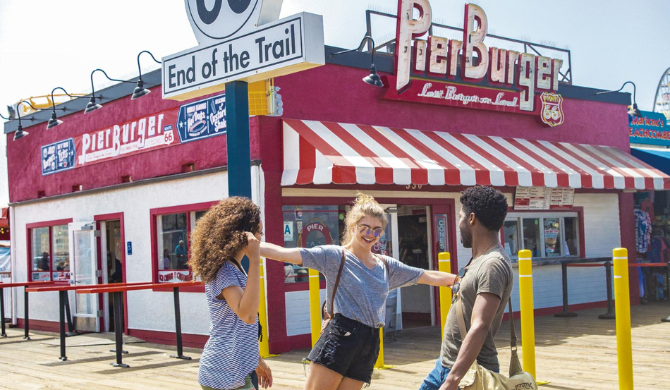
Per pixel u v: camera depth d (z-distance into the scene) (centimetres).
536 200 1419
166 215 1263
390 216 1217
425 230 1312
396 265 445
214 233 390
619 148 1612
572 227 1506
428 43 1270
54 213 1566
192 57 700
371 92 1205
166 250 1259
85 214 1460
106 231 1469
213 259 384
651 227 1655
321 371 414
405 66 1222
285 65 613
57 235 1577
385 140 1152
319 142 1045
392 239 1213
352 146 1073
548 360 915
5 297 1759
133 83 1331
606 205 1563
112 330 1445
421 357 967
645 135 1870
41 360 1085
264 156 1067
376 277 428
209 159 1163
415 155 1128
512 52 1384
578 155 1438
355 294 419
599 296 1535
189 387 824
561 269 1465
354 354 417
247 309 376
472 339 352
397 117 1237
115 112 1388
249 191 668
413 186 1252
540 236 1441
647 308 1509
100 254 1428
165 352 1133
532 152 1356
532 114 1430
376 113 1207
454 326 377
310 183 1029
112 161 1394
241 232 388
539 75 1431
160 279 1266
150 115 1296
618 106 1630
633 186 1402
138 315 1320
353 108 1178
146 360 1048
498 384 359
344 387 422
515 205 1391
